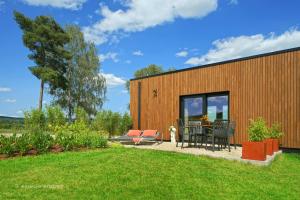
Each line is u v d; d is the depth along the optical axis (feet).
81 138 30.55
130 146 34.65
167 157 23.70
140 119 50.83
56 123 34.35
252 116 36.22
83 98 112.98
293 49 33.14
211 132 32.63
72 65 113.60
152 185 16.85
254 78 36.35
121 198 14.92
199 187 16.99
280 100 33.88
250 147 24.21
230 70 38.88
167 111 46.62
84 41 115.34
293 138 32.60
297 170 23.38
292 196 16.49
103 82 116.57
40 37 104.06
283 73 33.81
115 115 48.52
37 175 18.37
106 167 20.17
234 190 16.88
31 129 31.60
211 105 41.68
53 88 108.88
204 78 41.86
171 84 46.32
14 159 23.06
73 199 14.60
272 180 19.45
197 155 25.54
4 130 40.16
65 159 23.00
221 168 21.31
